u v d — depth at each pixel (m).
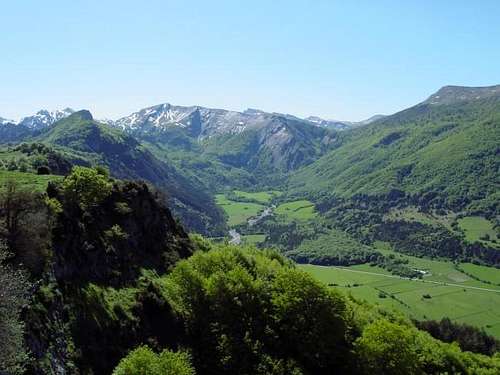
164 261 94.12
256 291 88.00
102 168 97.25
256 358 76.19
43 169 108.31
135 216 94.06
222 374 72.81
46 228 63.97
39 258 61.12
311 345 82.75
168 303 78.44
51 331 57.22
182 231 109.94
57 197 76.44
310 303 86.50
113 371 59.25
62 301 62.47
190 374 60.03
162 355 59.88
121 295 74.69
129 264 83.25
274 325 85.19
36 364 51.81
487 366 114.44
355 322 96.25
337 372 84.06
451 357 104.75
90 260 73.94
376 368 83.62
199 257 94.38
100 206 86.31
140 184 101.88
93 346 62.56
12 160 141.50
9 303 41.34
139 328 71.38
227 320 80.62
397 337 84.81
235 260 99.75
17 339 41.31
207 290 81.94
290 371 75.19
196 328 78.44
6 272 43.81
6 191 59.47
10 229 58.03
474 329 169.88
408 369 83.62
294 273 89.88
